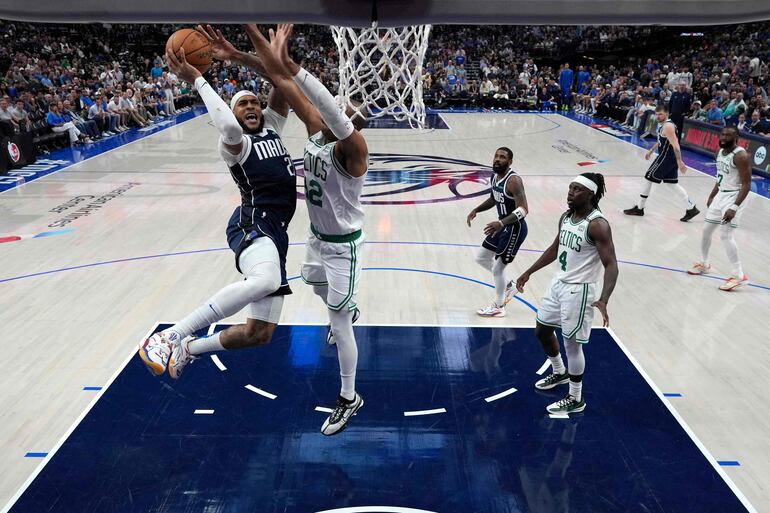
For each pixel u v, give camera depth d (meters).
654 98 19.09
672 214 9.52
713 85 18.75
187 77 2.69
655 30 26.09
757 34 22.16
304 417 4.34
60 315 5.87
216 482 3.69
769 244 8.12
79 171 12.03
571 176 11.98
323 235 3.18
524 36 27.70
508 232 5.63
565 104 23.81
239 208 3.12
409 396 4.63
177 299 6.25
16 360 5.05
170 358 2.82
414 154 13.98
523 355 5.25
